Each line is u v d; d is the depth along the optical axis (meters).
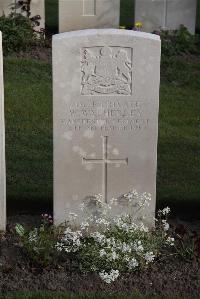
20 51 4.62
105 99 2.56
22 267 2.46
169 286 2.39
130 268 2.41
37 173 3.23
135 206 2.67
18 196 3.00
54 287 2.36
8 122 3.76
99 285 2.38
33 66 4.42
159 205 2.95
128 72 2.54
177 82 4.36
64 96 2.54
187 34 4.84
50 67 4.43
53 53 2.49
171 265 2.50
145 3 4.93
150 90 2.56
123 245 2.40
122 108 2.57
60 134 2.59
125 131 2.60
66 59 2.50
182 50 4.73
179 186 3.14
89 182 2.65
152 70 2.54
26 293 2.31
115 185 2.66
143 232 2.51
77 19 4.89
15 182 3.13
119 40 2.50
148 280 2.41
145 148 2.62
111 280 2.35
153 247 2.49
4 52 4.57
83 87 2.54
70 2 4.85
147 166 2.64
